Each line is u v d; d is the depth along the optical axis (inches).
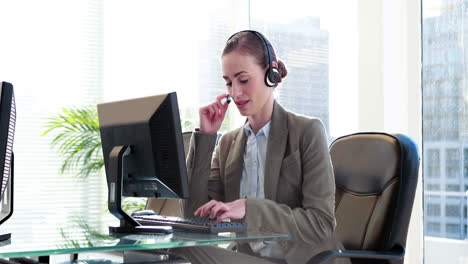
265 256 67.6
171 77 184.4
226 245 64.6
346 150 88.5
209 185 86.5
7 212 75.6
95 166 173.9
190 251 61.8
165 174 69.9
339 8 149.7
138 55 182.5
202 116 82.2
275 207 70.2
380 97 134.2
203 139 81.7
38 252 54.1
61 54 176.6
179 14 185.6
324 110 153.3
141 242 58.1
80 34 178.2
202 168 81.4
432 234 129.4
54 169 176.4
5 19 170.7
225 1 190.2
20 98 172.2
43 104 174.6
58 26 176.4
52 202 175.9
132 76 181.9
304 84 159.5
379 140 85.0
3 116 65.7
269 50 79.7
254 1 180.1
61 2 176.7
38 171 174.7
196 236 62.8
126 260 61.1
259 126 82.7
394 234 80.1
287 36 166.4
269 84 80.3
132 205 169.8
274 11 171.9
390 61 134.3
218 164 87.7
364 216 83.1
